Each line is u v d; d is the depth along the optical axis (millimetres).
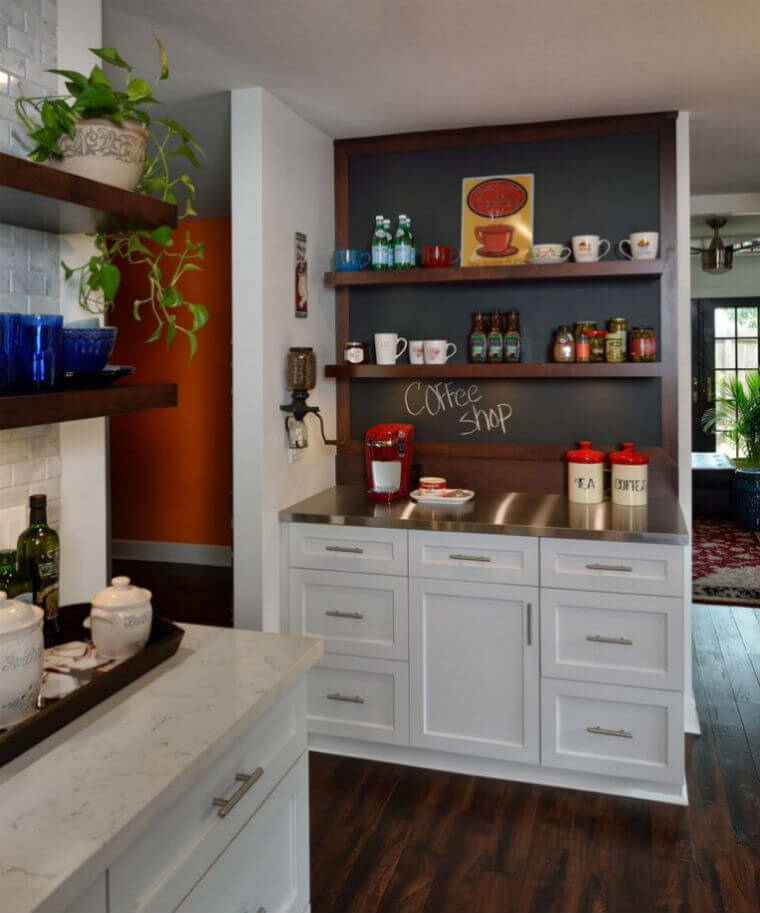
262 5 2201
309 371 3049
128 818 1090
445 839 2512
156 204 1767
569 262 3266
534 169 3344
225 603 5012
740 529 7203
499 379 3434
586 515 2924
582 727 2773
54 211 1585
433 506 3133
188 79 2758
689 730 3217
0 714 1291
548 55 2580
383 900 2219
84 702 1393
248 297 2883
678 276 3213
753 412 8211
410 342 3396
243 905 1475
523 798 2762
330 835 2533
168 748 1276
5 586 1641
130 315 5859
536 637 2783
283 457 3084
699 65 2680
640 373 3109
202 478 5938
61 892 957
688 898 2221
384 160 3496
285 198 3053
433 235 3459
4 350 1444
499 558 2797
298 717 1680
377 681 2980
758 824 2578
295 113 3133
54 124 1586
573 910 2176
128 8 2219
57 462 1952
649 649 2684
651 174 3232
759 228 7211
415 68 2682
